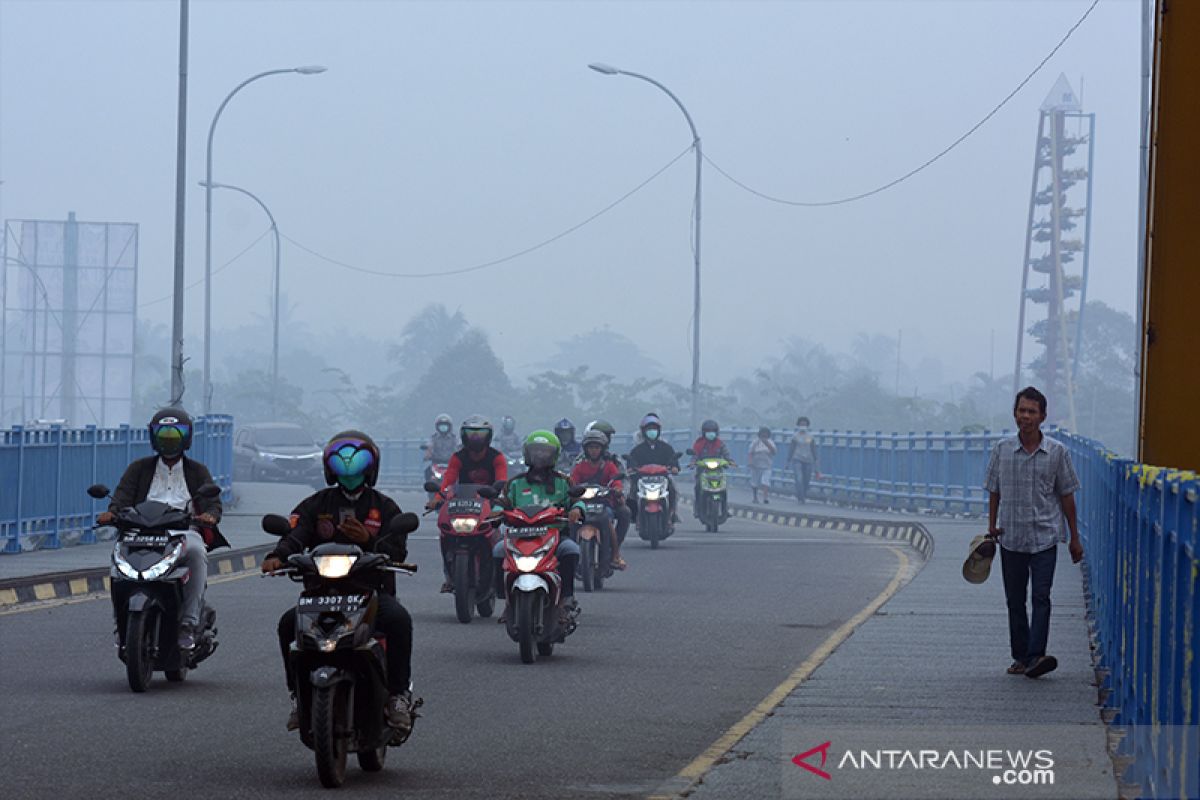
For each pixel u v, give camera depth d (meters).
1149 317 21.16
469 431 33.12
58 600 36.69
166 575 22.72
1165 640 14.41
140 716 20.91
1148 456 21.03
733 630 31.20
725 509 65.19
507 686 23.84
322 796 16.08
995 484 24.25
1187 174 21.05
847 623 32.34
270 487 92.94
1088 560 38.31
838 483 89.38
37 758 18.00
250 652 27.59
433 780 16.97
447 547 32.84
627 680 24.48
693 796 15.77
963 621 30.61
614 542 39.66
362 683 16.95
